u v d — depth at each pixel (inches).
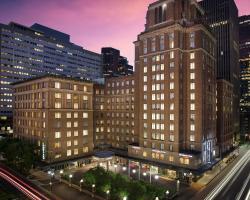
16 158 2773.1
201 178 2805.1
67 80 3211.1
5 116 6550.2
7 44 6604.3
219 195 2246.6
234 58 7047.2
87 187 2324.1
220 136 3993.6
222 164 3535.9
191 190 2383.1
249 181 2699.3
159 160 3058.6
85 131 3452.3
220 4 6761.8
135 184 1932.8
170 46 3051.2
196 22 3137.3
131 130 3954.2
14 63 6776.6
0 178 2588.6
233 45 6909.5
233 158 4077.3
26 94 3501.5
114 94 4239.7
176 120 2930.6
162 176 2844.5
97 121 4271.7
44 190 2252.7
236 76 7219.5
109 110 4298.7
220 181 2699.3
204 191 2354.8
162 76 3122.5
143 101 3331.7
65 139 3149.6
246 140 7170.3
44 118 3026.6
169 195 2167.8
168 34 3080.7
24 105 3543.3
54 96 3051.2
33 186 2362.2
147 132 3243.1
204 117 3065.9
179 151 2913.4
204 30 3097.9
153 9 3356.3
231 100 4731.8
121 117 4106.8
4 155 3147.1
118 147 4131.4
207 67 3240.7
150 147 3189.0
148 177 2805.1
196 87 3016.7
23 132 3545.8
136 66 3754.9
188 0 3314.5
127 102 4025.6
